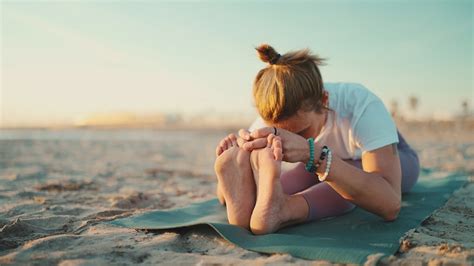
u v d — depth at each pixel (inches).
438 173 169.6
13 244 73.5
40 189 138.6
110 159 295.4
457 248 66.4
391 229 80.7
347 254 64.9
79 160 275.9
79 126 1450.5
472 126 800.9
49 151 356.2
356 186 75.7
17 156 289.7
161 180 182.1
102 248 70.4
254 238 75.2
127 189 148.3
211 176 204.1
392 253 66.4
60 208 104.5
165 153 384.2
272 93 73.8
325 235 77.3
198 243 75.9
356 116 83.5
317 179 95.3
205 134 1058.1
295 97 73.2
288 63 75.7
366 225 83.4
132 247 71.6
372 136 81.3
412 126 864.3
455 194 122.8
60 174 185.9
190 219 91.8
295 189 94.0
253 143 77.5
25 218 92.4
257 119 96.5
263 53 77.1
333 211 87.3
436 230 82.4
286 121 76.4
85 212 101.7
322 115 80.4
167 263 64.2
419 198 112.4
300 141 75.3
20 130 1274.6
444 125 844.6
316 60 78.5
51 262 63.3
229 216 81.0
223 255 68.5
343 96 86.0
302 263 63.4
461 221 90.3
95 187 149.1
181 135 989.2
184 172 217.0
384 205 78.5
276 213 77.2
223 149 86.4
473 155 300.4
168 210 100.6
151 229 83.0
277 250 68.1
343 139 88.5
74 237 76.6
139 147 472.7
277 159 73.9
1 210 102.3
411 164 107.2
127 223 87.7
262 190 76.4
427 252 67.0
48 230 84.1
